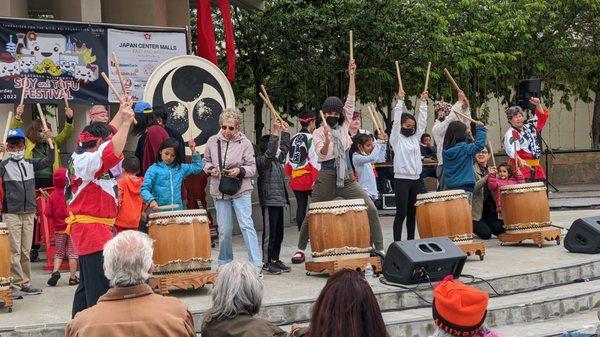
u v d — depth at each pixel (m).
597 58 21.97
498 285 9.24
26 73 11.16
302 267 10.17
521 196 11.27
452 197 10.15
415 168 10.36
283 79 18.39
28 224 9.07
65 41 11.41
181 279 8.52
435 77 18.33
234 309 5.23
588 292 9.38
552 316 8.99
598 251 10.72
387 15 17.62
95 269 7.00
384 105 19.08
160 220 8.52
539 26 21.09
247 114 19.47
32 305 8.48
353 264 9.25
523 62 21.28
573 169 22.50
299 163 10.68
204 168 9.27
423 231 10.20
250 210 9.33
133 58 11.94
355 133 10.71
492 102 23.22
